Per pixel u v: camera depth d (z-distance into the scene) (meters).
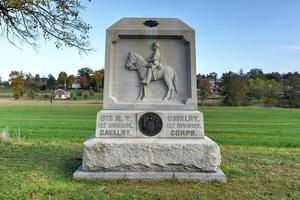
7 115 41.81
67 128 27.34
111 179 7.64
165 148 7.85
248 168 9.12
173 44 8.80
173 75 8.73
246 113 46.91
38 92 91.31
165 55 8.80
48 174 7.95
